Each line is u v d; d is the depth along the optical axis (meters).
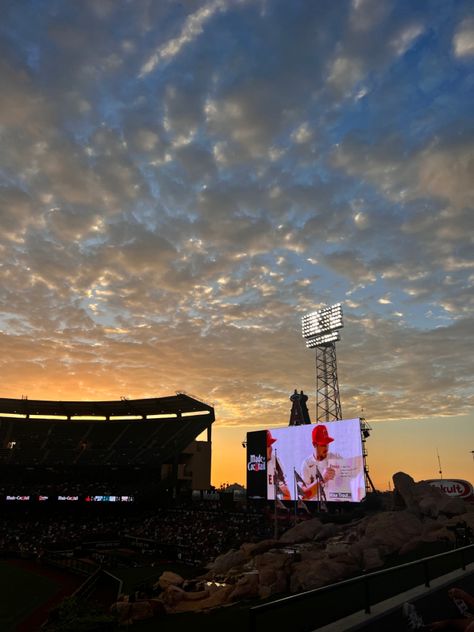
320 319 87.25
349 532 39.31
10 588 48.47
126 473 93.62
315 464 65.81
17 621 37.44
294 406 84.69
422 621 8.62
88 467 91.06
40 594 46.06
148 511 86.44
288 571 25.92
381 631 7.85
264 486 71.94
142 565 53.88
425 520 37.78
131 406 102.06
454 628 7.68
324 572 24.23
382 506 58.59
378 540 30.16
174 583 33.22
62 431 101.94
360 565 26.19
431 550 27.89
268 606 6.26
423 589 9.66
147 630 16.42
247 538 61.41
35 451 94.06
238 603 22.11
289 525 64.62
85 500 83.81
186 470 95.56
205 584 30.66
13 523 78.94
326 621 10.65
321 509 63.84
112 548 70.25
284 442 70.88
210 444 99.69
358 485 59.84
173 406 99.44
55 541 71.94
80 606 21.72
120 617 21.23
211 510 79.94
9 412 101.31
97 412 105.62
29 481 89.69
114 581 43.88
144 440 98.31
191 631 14.89
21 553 65.94
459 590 8.87
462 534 30.59
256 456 74.31
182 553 57.69
